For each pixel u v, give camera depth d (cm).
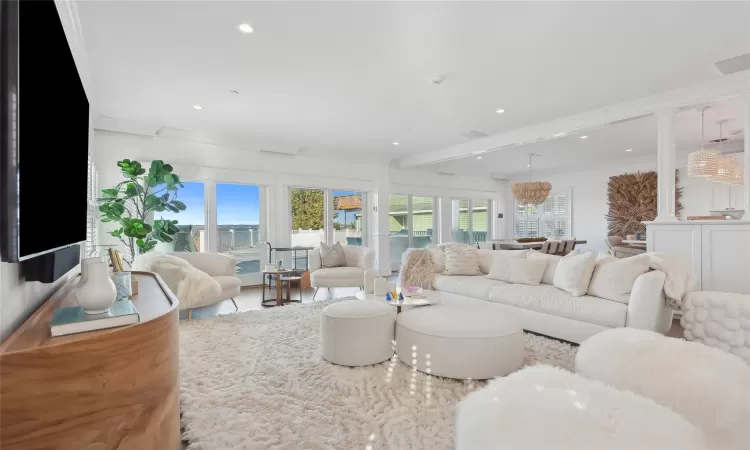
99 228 520
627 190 845
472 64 345
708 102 389
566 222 975
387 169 820
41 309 145
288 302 512
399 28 282
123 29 282
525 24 277
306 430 188
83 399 98
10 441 88
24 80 102
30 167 109
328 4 252
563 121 518
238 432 185
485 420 123
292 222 726
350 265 595
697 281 386
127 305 133
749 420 133
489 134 609
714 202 736
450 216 985
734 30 285
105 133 524
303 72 362
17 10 96
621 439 106
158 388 121
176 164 586
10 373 88
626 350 169
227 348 309
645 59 335
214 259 477
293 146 687
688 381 145
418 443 177
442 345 249
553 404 124
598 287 327
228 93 418
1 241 97
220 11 260
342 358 271
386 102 450
